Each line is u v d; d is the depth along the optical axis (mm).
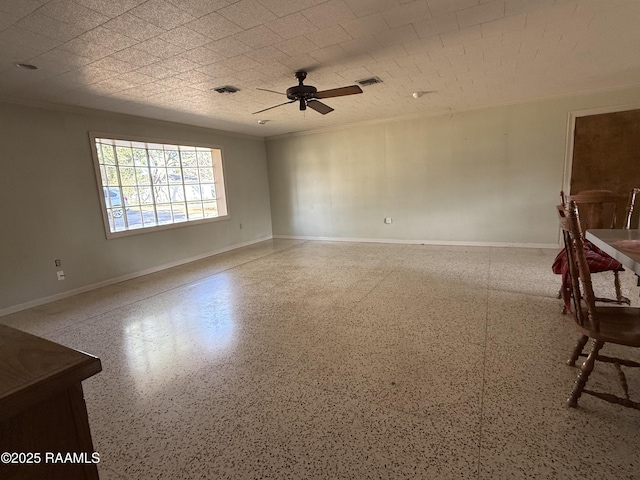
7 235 3537
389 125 5918
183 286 4230
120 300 3783
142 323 3096
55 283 3926
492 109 5102
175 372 2223
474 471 1335
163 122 5105
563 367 2023
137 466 1459
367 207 6430
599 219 3080
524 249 5141
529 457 1387
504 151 5129
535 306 2963
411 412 1703
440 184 5680
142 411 1835
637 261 1351
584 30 2572
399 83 3793
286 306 3324
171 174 5539
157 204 5340
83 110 4125
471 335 2488
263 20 2215
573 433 1506
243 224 6777
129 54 2627
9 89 3289
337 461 1429
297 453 1486
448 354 2240
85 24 2137
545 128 4824
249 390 1979
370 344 2445
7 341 635
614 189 4562
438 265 4516
